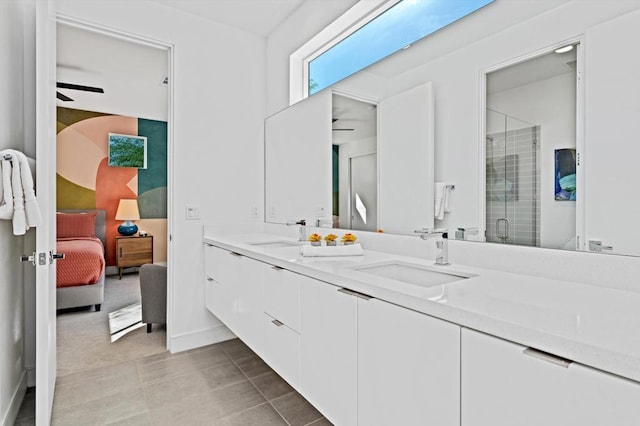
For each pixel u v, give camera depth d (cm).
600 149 105
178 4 248
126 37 234
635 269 99
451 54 153
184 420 172
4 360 155
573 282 112
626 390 58
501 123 133
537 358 69
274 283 168
